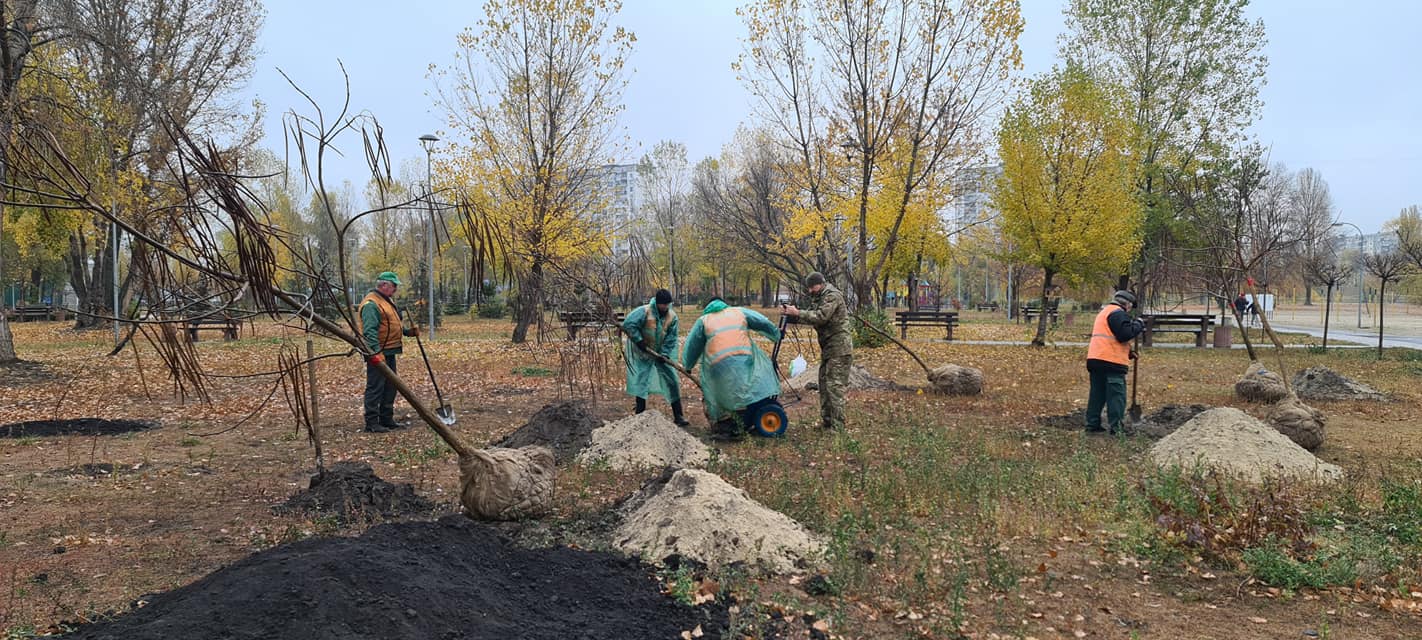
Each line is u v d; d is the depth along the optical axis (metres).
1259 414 10.94
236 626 3.12
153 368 16.61
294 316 4.84
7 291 62.25
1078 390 13.88
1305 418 8.44
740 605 4.11
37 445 8.62
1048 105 21.45
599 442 7.85
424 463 7.69
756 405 9.04
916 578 4.34
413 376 16.02
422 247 43.28
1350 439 9.26
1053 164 21.44
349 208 57.69
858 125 22.09
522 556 4.46
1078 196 21.47
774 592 4.33
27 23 16.86
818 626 3.89
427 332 31.67
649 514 5.11
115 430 9.60
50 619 3.77
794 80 22.89
